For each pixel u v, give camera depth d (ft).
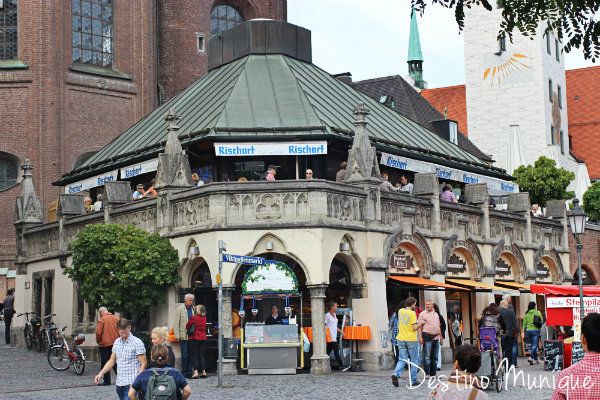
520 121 253.65
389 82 174.70
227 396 62.18
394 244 91.04
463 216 104.63
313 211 80.79
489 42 257.75
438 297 98.32
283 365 78.89
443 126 147.54
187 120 103.35
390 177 110.93
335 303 82.48
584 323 28.73
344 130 96.68
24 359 98.12
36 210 120.67
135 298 85.87
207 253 82.07
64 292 106.83
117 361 49.65
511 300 117.29
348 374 78.28
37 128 164.35
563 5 47.24
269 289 80.02
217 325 88.12
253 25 113.80
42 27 165.99
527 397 61.98
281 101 100.73
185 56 187.11
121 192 98.73
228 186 81.56
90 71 169.58
